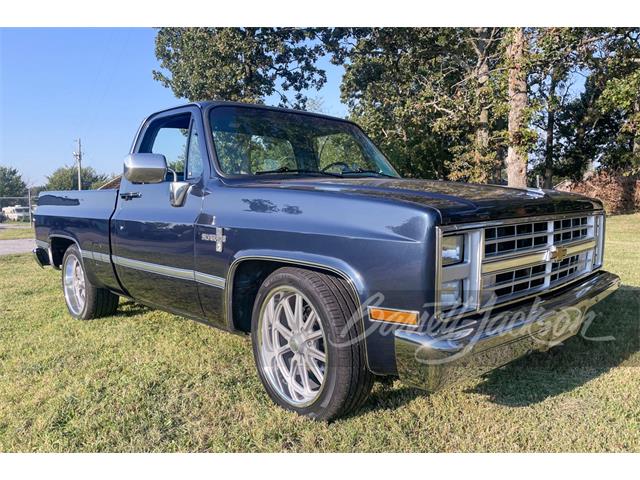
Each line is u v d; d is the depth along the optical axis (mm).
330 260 2480
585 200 3264
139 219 3719
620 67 15641
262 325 2889
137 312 5000
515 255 2557
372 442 2449
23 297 5961
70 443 2488
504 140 15305
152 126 4000
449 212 2260
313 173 3709
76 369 3426
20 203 33094
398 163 22688
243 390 3033
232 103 3672
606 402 2854
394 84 22625
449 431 2561
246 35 21984
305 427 2578
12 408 2867
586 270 3326
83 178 66438
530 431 2551
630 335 3949
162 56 25844
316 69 24219
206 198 3213
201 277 3189
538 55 13148
